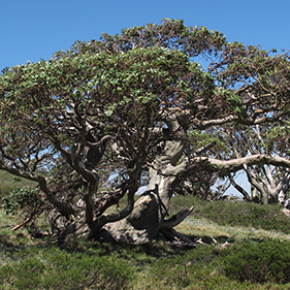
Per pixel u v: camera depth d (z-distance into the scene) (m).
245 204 25.83
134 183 12.59
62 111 13.02
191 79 12.83
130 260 12.61
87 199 12.90
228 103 12.95
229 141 29.28
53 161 15.25
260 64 15.19
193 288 10.03
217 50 16.33
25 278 9.35
